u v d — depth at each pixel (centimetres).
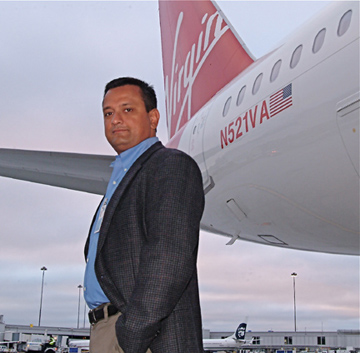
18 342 5347
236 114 815
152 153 244
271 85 732
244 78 869
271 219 841
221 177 866
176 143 1069
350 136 583
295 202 733
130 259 220
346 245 828
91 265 240
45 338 5572
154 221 212
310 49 673
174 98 1410
